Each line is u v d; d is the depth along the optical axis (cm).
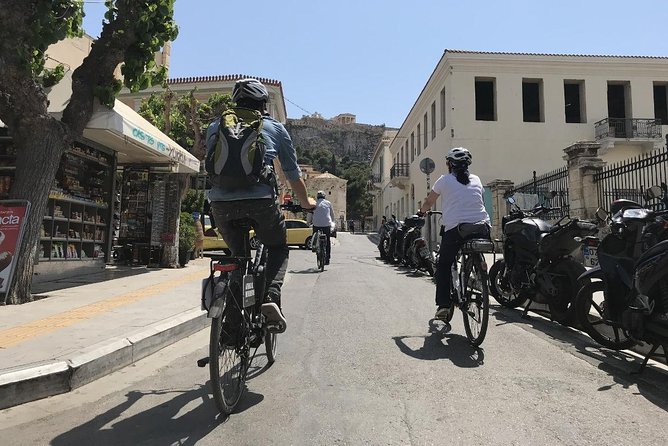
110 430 308
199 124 1689
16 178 668
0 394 343
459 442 285
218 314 307
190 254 1386
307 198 394
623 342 472
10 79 623
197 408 342
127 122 819
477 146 2395
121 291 770
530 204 1368
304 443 286
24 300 660
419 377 396
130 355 452
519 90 2434
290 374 407
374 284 938
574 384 382
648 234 434
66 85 837
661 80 2481
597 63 2450
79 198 955
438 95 2677
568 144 2423
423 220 1206
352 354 461
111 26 737
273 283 371
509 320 614
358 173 9406
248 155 324
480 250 456
